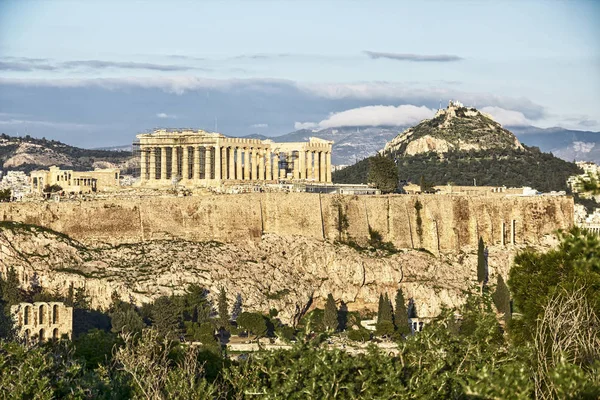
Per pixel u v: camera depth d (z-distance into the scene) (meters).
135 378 190.38
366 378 172.12
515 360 176.12
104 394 191.12
